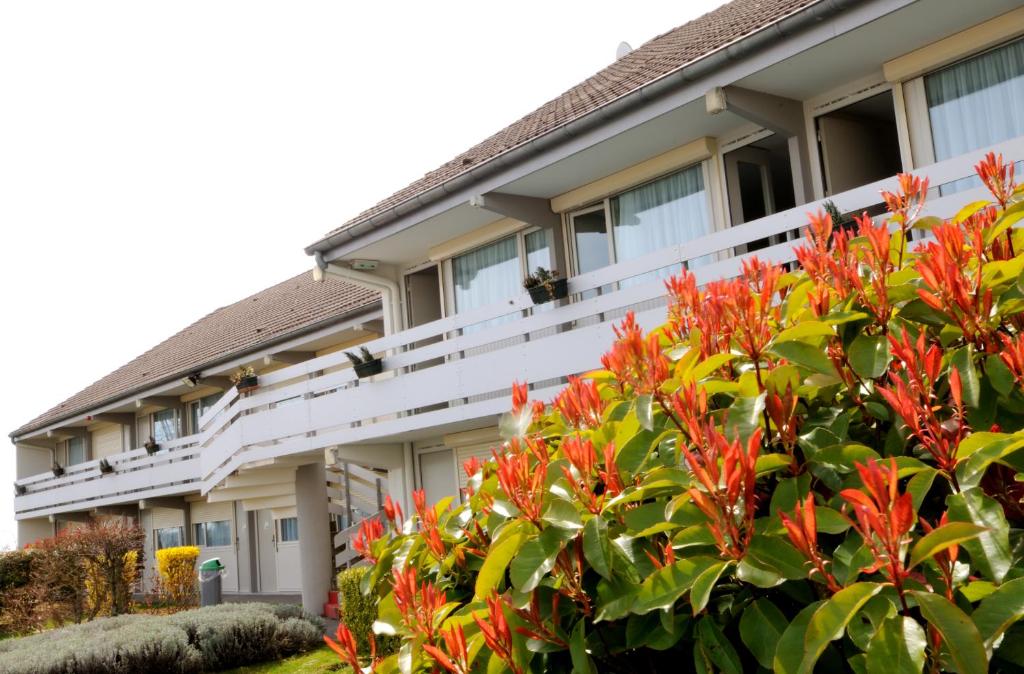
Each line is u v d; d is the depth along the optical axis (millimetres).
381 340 13078
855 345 1988
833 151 9336
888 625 1415
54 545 17797
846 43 8109
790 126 9234
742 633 1652
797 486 1777
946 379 1910
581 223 12109
